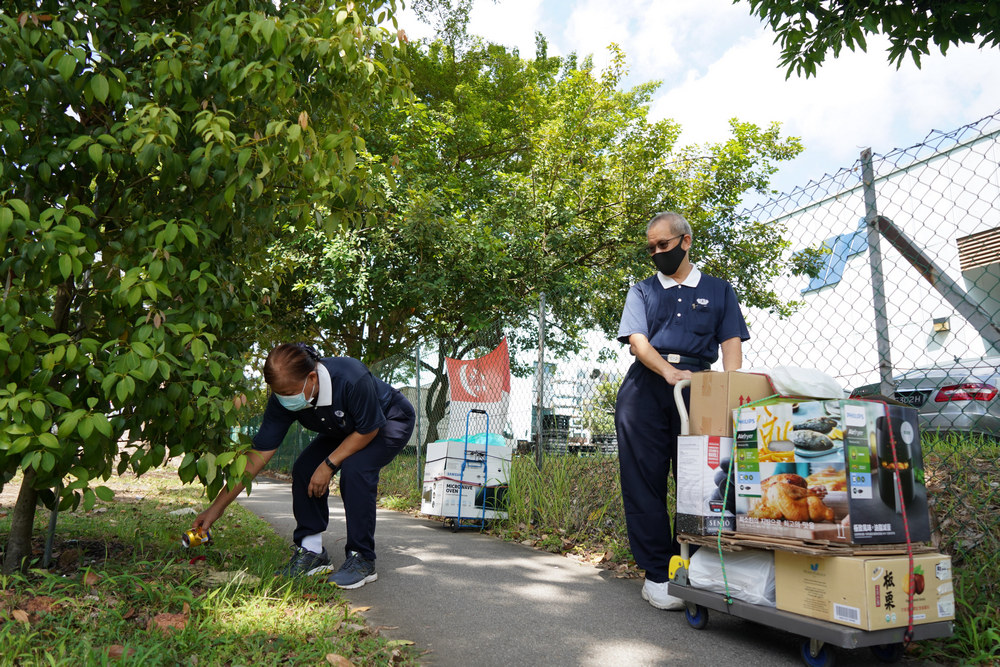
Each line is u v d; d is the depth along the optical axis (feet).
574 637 7.77
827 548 6.58
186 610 7.22
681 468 8.58
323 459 10.69
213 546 11.52
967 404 15.01
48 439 6.74
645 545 9.43
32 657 5.57
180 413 8.41
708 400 8.36
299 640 6.73
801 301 13.65
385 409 10.83
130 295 7.48
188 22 9.91
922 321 12.13
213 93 8.43
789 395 7.57
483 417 20.15
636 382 9.85
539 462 18.15
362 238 37.09
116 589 7.79
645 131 42.96
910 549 6.72
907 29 18.45
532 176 43.27
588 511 15.42
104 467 8.09
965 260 12.59
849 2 18.89
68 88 7.83
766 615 7.14
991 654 6.72
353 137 8.70
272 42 7.79
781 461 7.21
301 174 8.99
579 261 42.29
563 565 12.29
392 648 6.93
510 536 15.97
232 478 8.48
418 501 22.89
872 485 6.74
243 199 9.23
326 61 8.33
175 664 5.89
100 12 8.21
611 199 42.93
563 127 45.11
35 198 7.97
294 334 41.19
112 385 7.55
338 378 9.81
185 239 8.71
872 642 6.25
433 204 36.68
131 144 8.28
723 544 7.73
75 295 9.32
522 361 21.33
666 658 7.11
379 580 10.49
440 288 35.88
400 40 8.80
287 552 11.43
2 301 7.09
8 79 7.13
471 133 51.96
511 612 8.77
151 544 11.13
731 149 39.83
